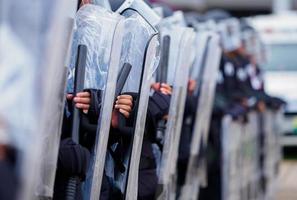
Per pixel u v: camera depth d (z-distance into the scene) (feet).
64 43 10.71
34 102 8.81
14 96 8.68
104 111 13.62
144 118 14.49
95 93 13.78
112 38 13.69
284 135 48.08
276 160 34.86
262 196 32.14
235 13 80.12
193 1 63.21
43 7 9.18
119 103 14.53
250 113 29.37
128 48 14.71
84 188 13.71
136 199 14.78
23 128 8.68
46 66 9.05
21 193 8.50
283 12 67.97
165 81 17.24
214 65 21.76
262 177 32.04
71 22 11.55
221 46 27.14
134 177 14.57
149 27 14.79
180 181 20.98
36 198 10.94
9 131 8.61
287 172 43.78
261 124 31.58
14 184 8.50
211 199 26.89
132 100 14.66
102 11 14.02
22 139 8.66
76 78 13.66
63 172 13.15
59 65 10.50
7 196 8.45
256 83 32.86
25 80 8.78
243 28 32.55
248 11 80.18
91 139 13.92
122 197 14.64
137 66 14.71
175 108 17.06
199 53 21.35
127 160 14.71
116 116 14.56
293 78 48.91
